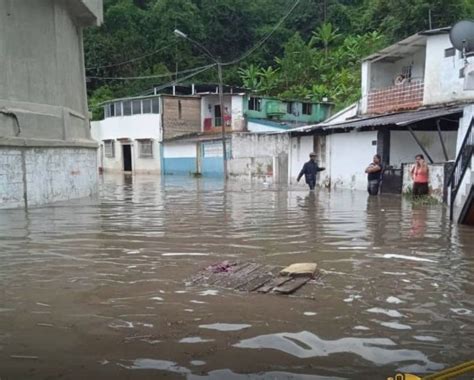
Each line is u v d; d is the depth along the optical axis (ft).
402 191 57.11
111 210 42.75
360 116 82.33
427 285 18.40
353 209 43.57
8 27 42.98
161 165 127.34
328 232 30.73
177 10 172.35
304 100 127.75
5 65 42.52
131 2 177.99
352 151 67.67
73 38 55.21
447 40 65.16
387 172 59.31
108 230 31.48
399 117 59.36
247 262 22.21
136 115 131.54
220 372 11.28
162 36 168.66
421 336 13.44
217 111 126.21
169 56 167.43
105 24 170.60
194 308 15.74
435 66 66.64
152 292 17.48
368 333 13.65
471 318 14.85
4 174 41.32
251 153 95.30
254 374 11.19
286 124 117.08
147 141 130.11
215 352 12.37
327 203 49.11
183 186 78.02
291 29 176.55
